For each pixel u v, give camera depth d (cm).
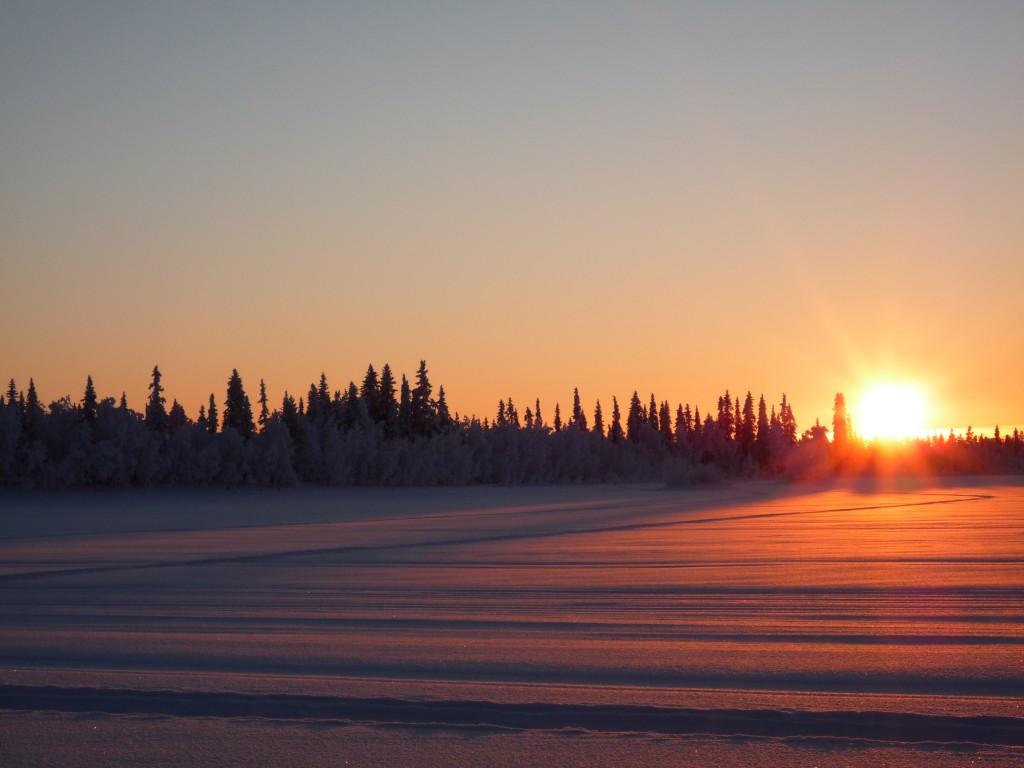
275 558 2603
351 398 13425
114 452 9912
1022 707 853
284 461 11062
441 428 14125
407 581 1964
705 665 1050
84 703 889
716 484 11706
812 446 15588
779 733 782
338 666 1062
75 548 3061
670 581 1895
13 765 723
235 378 12738
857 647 1155
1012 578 1873
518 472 14338
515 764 712
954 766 702
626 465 16575
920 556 2380
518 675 1009
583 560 2419
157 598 1714
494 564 2342
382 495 9988
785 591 1708
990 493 8281
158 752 748
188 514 5906
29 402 10512
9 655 1147
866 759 717
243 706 870
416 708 855
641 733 781
